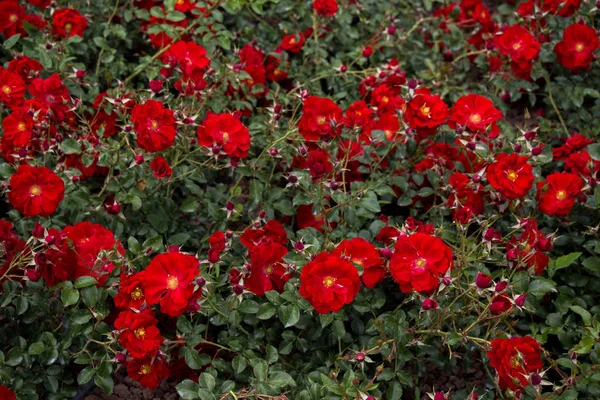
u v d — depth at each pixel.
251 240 1.49
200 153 1.61
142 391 1.50
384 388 1.49
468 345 1.48
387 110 1.67
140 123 1.48
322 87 1.87
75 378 1.49
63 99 1.55
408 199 1.60
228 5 1.77
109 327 1.48
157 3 1.93
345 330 1.52
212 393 1.38
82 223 1.45
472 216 1.53
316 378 1.45
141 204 1.54
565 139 1.77
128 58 1.87
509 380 1.38
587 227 1.56
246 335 1.49
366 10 1.96
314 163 1.52
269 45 1.90
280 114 1.61
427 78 1.85
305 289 1.39
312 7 1.92
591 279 1.56
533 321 1.56
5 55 1.79
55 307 1.47
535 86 1.81
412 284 1.39
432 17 1.94
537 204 1.59
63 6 1.83
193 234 1.61
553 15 1.81
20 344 1.44
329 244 1.45
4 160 1.62
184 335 1.44
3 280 1.44
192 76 1.62
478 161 1.59
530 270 1.47
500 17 2.03
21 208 1.46
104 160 1.54
